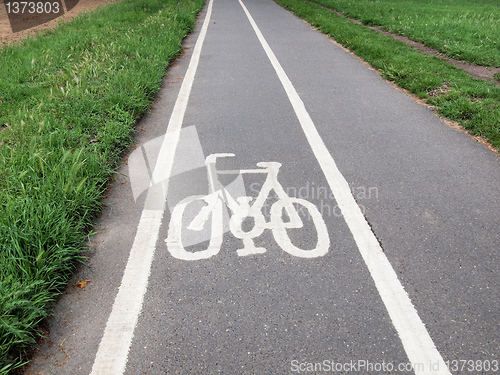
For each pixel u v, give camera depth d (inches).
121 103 218.5
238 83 284.4
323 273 108.7
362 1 745.6
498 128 192.5
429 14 578.9
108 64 293.1
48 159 154.6
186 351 87.0
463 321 94.3
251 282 105.9
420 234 124.0
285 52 379.6
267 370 82.5
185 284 105.6
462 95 240.2
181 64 339.6
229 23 548.4
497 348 87.7
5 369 81.0
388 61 319.6
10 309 89.4
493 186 151.0
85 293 103.4
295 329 92.0
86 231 127.3
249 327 92.7
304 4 713.6
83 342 89.7
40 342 89.6
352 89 271.3
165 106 240.8
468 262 112.6
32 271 103.7
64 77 268.1
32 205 120.2
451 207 137.6
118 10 583.8
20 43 401.1
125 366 84.0
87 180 146.3
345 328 92.4
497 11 638.5
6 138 174.7
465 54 339.9
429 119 218.1
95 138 182.4
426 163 168.7
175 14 502.9
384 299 100.4
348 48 394.0
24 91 250.7
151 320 95.0
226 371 82.4
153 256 115.8
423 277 107.4
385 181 154.3
